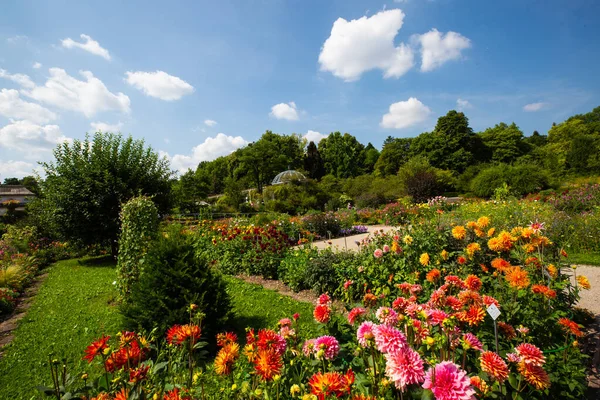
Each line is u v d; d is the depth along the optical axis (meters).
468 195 22.56
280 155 44.47
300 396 1.45
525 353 1.56
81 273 8.85
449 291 2.48
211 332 3.62
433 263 4.08
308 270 5.44
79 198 9.82
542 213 8.73
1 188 40.97
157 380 1.71
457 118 41.34
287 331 1.89
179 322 3.39
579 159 27.09
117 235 10.05
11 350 4.05
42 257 11.07
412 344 1.65
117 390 1.60
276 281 6.40
